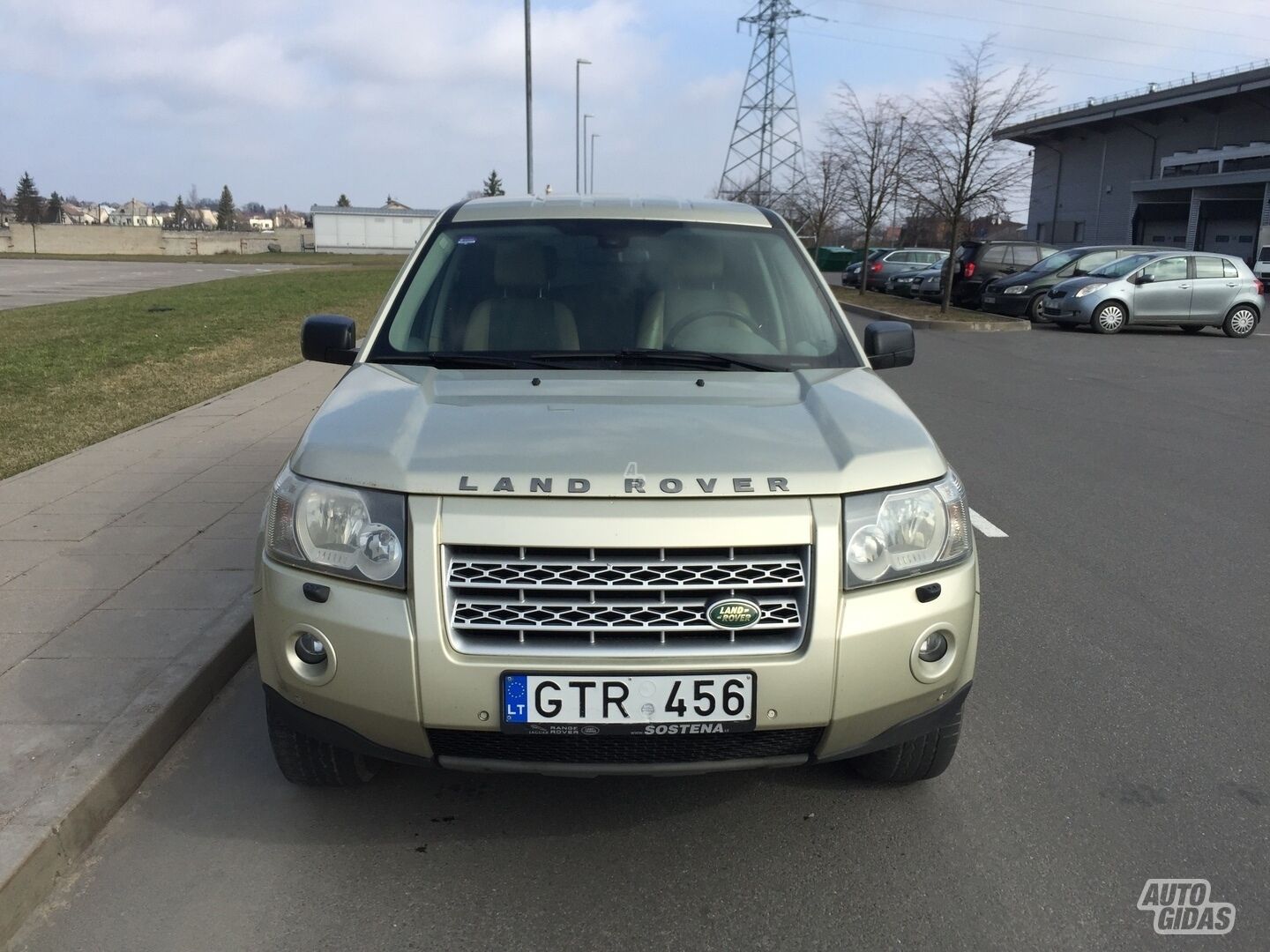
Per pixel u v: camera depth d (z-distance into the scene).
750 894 2.80
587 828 3.12
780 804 3.26
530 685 2.53
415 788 3.34
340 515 2.65
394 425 2.87
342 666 2.61
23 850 2.73
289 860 2.95
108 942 2.59
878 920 2.70
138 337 15.15
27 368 11.87
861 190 33.19
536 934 2.63
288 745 3.06
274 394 10.74
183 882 2.84
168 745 3.56
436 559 2.54
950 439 9.40
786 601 2.58
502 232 4.07
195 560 5.16
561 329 3.69
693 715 2.56
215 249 76.81
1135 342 18.77
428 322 3.72
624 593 2.55
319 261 56.44
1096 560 5.86
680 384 3.29
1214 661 4.44
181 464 7.37
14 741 3.32
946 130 24.55
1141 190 48.41
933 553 2.77
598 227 4.09
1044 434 9.70
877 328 4.05
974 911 2.74
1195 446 9.17
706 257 3.99
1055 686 4.18
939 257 34.78
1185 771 3.49
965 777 3.44
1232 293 20.28
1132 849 3.03
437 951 2.57
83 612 4.45
